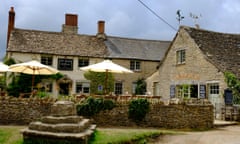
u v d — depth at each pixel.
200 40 23.98
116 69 17.59
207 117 16.70
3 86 29.20
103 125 15.62
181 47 25.17
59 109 11.66
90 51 32.62
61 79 30.91
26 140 11.03
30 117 15.18
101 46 33.88
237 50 24.20
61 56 31.34
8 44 30.53
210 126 16.70
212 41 24.34
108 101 15.80
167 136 13.49
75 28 34.81
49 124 11.34
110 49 33.75
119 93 33.19
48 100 15.49
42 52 30.61
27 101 15.29
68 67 31.69
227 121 19.14
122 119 15.85
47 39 32.62
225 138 13.28
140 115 15.85
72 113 11.88
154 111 16.06
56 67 31.16
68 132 11.08
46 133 10.86
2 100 15.13
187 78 24.12
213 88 21.70
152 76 29.69
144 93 32.34
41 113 15.27
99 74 32.25
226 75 20.33
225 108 19.89
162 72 27.62
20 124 15.02
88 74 31.95
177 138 13.18
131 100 16.00
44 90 30.02
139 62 34.06
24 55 30.34
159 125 16.00
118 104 15.91
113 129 14.32
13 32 32.09
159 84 27.98
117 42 35.31
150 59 34.16
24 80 29.48
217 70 21.19
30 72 19.69
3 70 18.78
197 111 16.52
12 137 11.61
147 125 15.93
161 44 37.19
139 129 14.74
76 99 15.79
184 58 24.98
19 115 15.14
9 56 29.91
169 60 26.72
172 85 25.97
